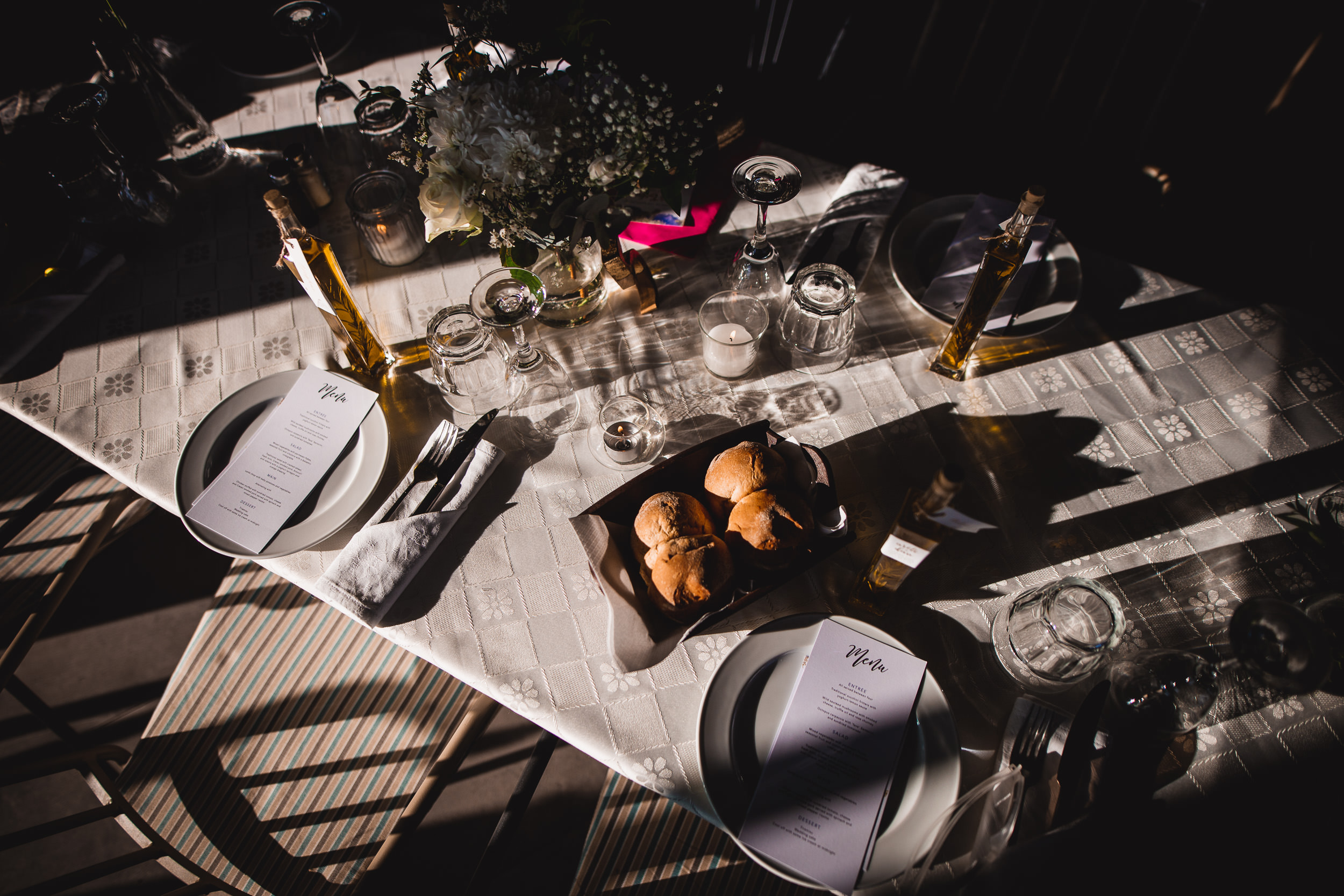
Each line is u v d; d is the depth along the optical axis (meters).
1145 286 1.07
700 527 0.78
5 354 1.08
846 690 0.76
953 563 0.88
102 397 1.05
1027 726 0.75
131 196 1.19
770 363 1.04
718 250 1.15
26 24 1.68
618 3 1.31
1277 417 0.96
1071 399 0.98
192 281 1.16
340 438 0.95
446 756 1.04
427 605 0.87
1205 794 0.74
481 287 1.01
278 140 1.31
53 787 1.66
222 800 1.09
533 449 0.97
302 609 1.24
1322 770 0.74
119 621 1.82
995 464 0.94
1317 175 1.36
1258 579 0.85
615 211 0.90
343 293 0.94
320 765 1.12
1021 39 1.47
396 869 0.97
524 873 1.55
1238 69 1.33
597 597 0.87
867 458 0.95
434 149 0.85
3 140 1.48
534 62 0.85
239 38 1.41
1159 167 1.44
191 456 0.95
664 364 1.04
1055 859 0.64
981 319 0.90
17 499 1.38
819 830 0.70
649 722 0.80
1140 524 0.89
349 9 1.45
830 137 1.53
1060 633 0.73
